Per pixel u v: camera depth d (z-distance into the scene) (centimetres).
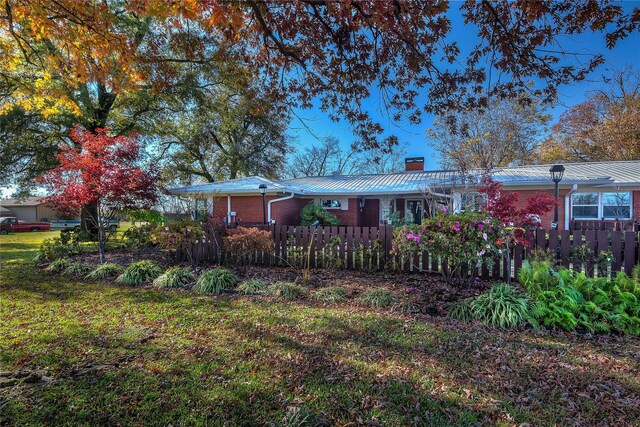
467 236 517
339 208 1614
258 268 735
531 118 2116
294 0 388
